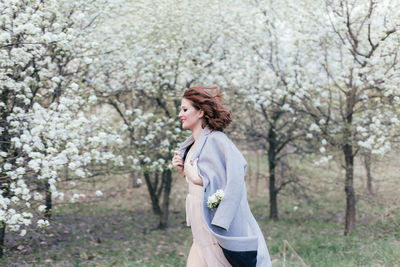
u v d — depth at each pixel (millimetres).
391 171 8484
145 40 6543
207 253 2271
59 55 5371
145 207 10633
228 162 2217
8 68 4480
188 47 7586
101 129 5289
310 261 5145
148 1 6812
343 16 6344
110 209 10055
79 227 8070
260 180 13938
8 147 4984
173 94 7109
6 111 4520
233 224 2201
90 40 6043
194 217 2350
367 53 6664
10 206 4785
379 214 8297
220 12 7547
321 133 7188
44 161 3984
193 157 2361
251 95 7375
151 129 6762
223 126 2412
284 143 8828
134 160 5965
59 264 5461
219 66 7309
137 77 7160
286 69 7250
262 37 7387
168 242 7410
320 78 7066
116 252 6410
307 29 6383
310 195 10047
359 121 7188
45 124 4137
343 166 7352
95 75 6414
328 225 8430
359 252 5414
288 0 6566
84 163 4520
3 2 4230
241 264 2166
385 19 5871
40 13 4324
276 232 7957
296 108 7477
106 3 5723
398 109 6145
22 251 5852
